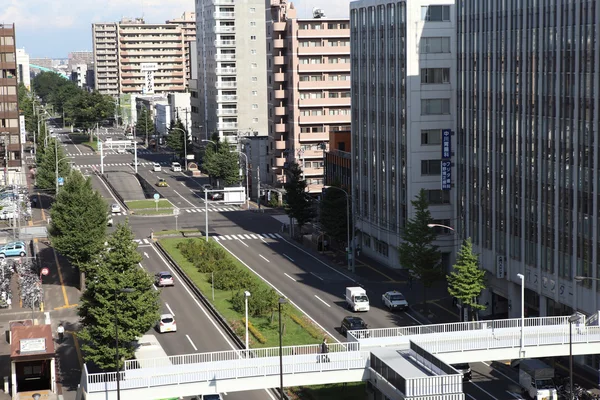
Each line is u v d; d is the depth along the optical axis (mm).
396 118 115375
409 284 105812
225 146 187750
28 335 74562
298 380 63625
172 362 71812
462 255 86500
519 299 90000
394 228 117312
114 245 71875
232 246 134000
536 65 84000
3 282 105062
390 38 116562
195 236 142625
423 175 112375
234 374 62344
